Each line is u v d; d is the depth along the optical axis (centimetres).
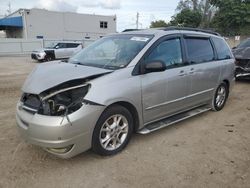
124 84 400
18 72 1406
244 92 858
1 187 327
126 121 415
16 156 399
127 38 488
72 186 332
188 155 413
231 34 3450
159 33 478
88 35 4912
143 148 433
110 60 446
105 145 394
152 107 450
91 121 364
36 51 2175
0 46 3125
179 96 501
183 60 508
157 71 430
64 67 427
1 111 616
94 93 367
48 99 355
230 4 3550
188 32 539
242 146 450
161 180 346
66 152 359
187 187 333
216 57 607
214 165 385
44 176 352
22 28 4384
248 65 960
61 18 4578
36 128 347
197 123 555
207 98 589
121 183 339
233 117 599
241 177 356
